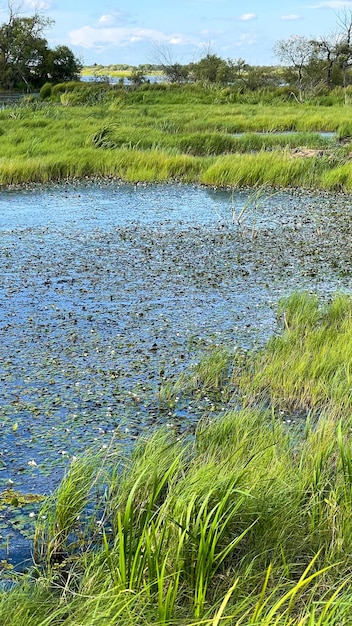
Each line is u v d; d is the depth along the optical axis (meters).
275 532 3.69
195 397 5.91
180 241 11.56
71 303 8.29
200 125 26.25
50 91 43.69
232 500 3.71
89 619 2.98
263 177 17.42
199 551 3.30
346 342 6.63
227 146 21.53
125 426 5.36
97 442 5.10
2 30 60.38
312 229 12.43
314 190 16.67
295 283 9.20
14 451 4.98
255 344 7.07
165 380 6.20
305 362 6.21
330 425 4.96
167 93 39.97
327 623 2.87
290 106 35.59
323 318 7.67
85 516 4.21
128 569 3.31
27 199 15.57
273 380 6.05
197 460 4.54
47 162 18.45
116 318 7.79
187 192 16.64
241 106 35.31
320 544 3.71
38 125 25.64
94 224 12.94
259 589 3.38
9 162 18.16
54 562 3.86
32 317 7.77
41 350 6.84
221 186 17.42
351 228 12.45
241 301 8.45
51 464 4.82
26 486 4.56
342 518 3.76
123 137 21.86
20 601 3.27
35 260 10.27
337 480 4.09
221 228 12.60
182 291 8.82
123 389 6.02
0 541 4.03
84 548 3.95
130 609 3.08
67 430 5.29
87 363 6.55
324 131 26.91
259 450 4.37
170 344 7.05
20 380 6.16
